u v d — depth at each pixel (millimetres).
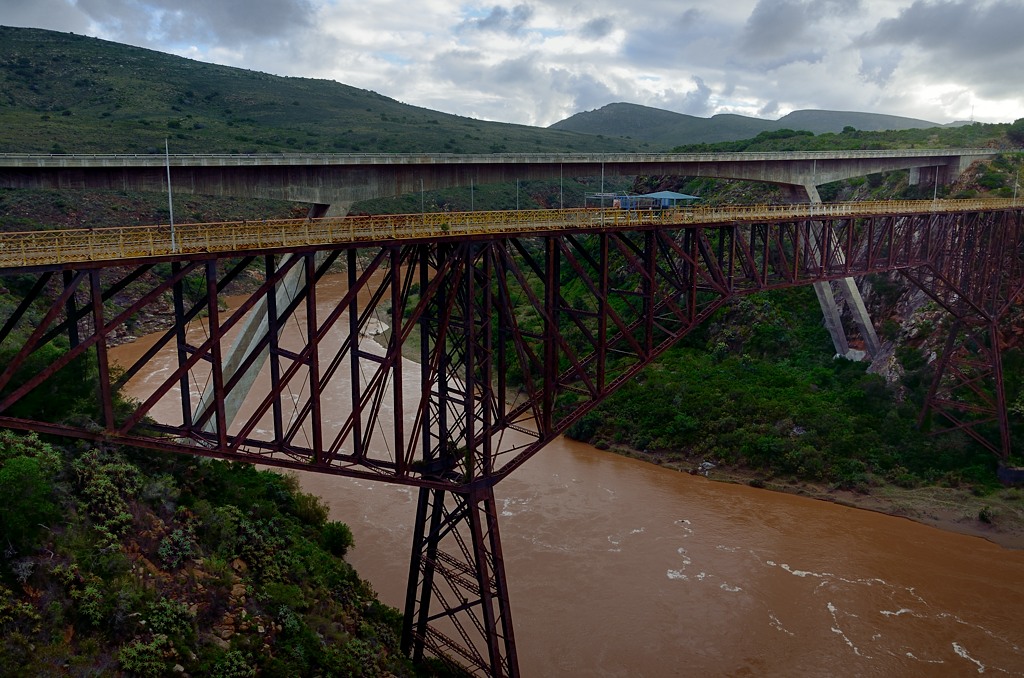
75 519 24719
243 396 35906
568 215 31125
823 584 39812
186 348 23391
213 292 22344
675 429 58312
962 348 57812
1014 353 57250
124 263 20953
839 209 46469
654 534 44688
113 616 22641
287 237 23781
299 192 36281
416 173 40812
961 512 47531
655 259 33656
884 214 47750
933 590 39469
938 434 54188
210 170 33469
